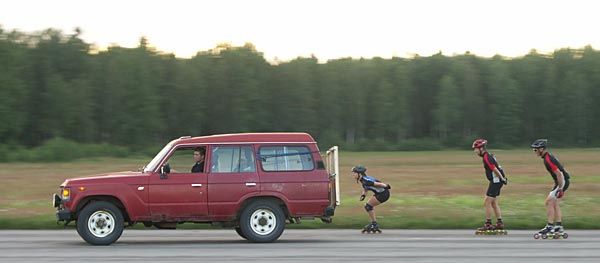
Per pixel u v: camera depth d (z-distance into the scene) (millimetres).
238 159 38969
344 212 54406
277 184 38906
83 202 37750
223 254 33688
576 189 81000
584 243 38594
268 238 38656
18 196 74250
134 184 37688
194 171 38688
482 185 92500
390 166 156500
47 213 53312
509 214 52719
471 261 31609
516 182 94438
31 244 37750
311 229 47562
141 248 36062
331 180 40906
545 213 53406
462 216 51719
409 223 49188
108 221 37438
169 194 37938
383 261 31500
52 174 122625
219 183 38438
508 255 33562
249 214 38625
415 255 33469
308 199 39094
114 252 34344
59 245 37281
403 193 78312
